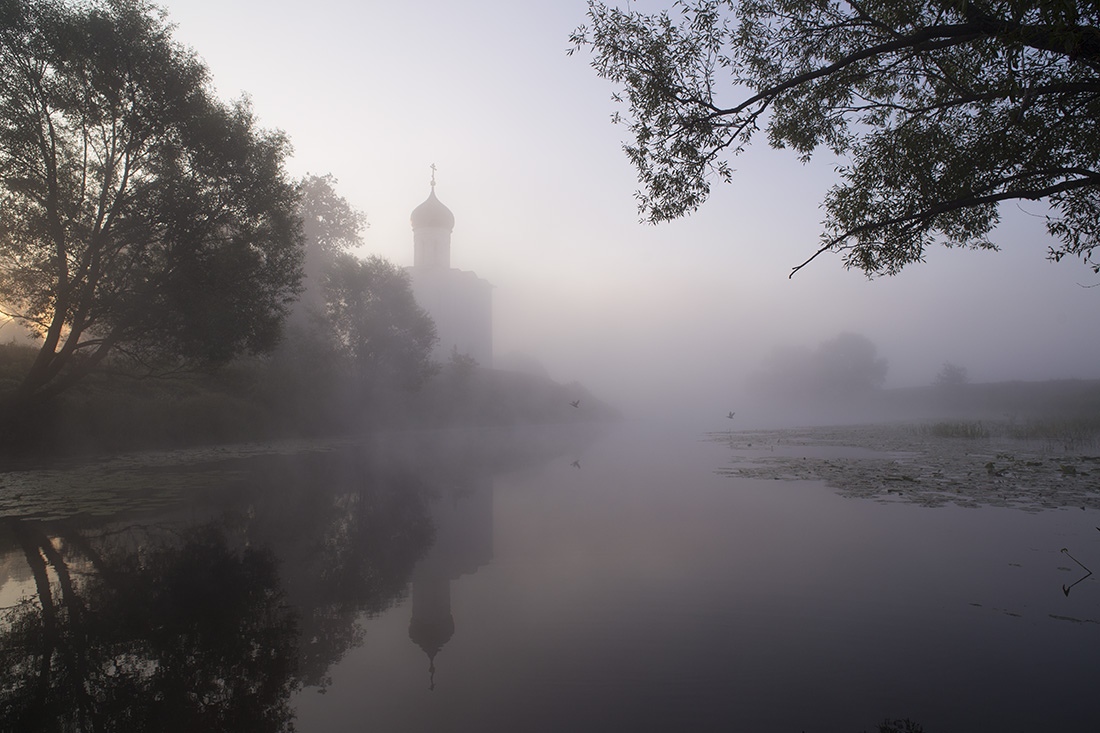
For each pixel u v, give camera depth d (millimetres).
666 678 3248
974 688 3107
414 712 2916
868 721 2797
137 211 15125
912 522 7215
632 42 6895
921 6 6484
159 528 7262
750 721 2799
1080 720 2787
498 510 8352
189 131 15734
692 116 6812
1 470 13172
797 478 11594
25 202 14922
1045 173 6133
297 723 2826
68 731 2826
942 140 6742
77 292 15125
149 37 15438
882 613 4164
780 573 5141
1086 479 10664
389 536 6789
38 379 15508
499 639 3830
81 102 14977
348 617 4277
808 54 7477
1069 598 4438
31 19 14328
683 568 5336
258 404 24938
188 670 3480
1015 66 5180
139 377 18547
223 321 15805
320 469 13781
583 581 5004
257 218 17031
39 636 3994
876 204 7145
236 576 5289
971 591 4617
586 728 2742
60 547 6336
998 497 8906
